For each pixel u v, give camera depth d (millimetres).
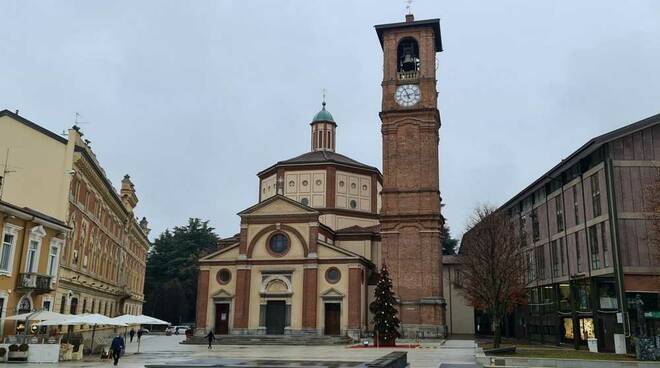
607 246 37750
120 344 29016
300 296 56438
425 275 55156
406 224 56750
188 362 22312
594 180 40250
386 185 58250
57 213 38438
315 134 76312
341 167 68125
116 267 61844
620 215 36781
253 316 56844
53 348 30609
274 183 69750
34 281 34469
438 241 55938
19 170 38438
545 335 50656
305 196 67188
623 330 35281
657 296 35375
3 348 29906
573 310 43156
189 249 112750
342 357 34375
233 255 59281
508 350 33625
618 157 37781
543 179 49250
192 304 106938
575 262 43406
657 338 31906
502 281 46219
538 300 52969
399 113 59406
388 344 47031
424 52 60719
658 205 32844
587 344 41312
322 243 57500
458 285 60375
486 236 50625
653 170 37344
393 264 56094
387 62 61344
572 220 44312
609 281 38625
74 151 40000
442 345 47219
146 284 110250
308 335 54469
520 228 58750
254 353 39375
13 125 39062
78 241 43844
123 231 65125
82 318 33094
